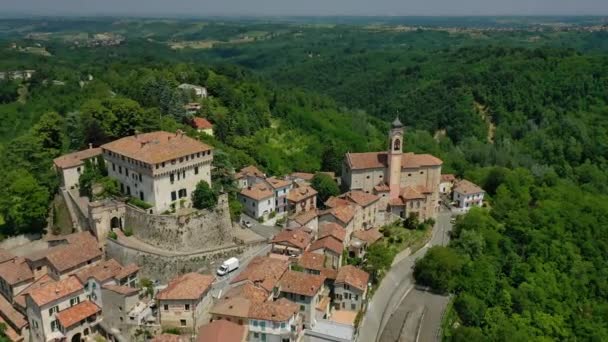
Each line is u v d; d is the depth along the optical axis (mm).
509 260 155625
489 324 129750
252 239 132125
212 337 93438
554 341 132500
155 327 101750
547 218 176250
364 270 127875
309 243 130875
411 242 150875
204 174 133375
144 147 127625
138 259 116062
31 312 103938
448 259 135500
